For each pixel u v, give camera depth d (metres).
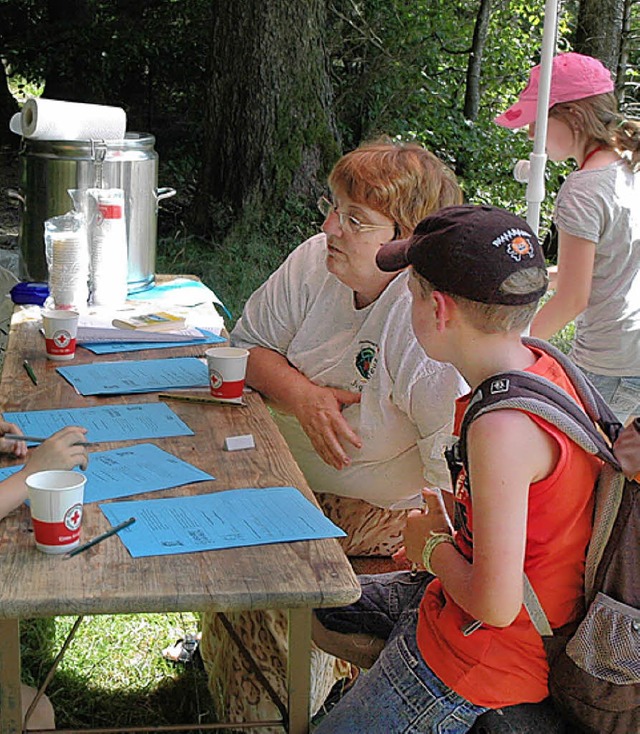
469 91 11.53
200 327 3.30
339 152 9.23
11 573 1.72
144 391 2.71
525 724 1.84
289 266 2.97
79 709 2.94
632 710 1.76
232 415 2.57
